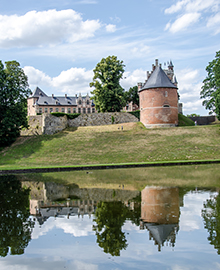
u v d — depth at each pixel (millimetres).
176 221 12359
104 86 58375
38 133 56406
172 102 53219
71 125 58000
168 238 10648
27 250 10117
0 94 48531
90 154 41094
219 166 30219
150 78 55188
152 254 9461
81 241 10781
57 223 12828
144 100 53938
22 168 33156
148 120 53125
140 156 38875
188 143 42188
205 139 43250
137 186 20094
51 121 55031
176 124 53750
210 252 9461
